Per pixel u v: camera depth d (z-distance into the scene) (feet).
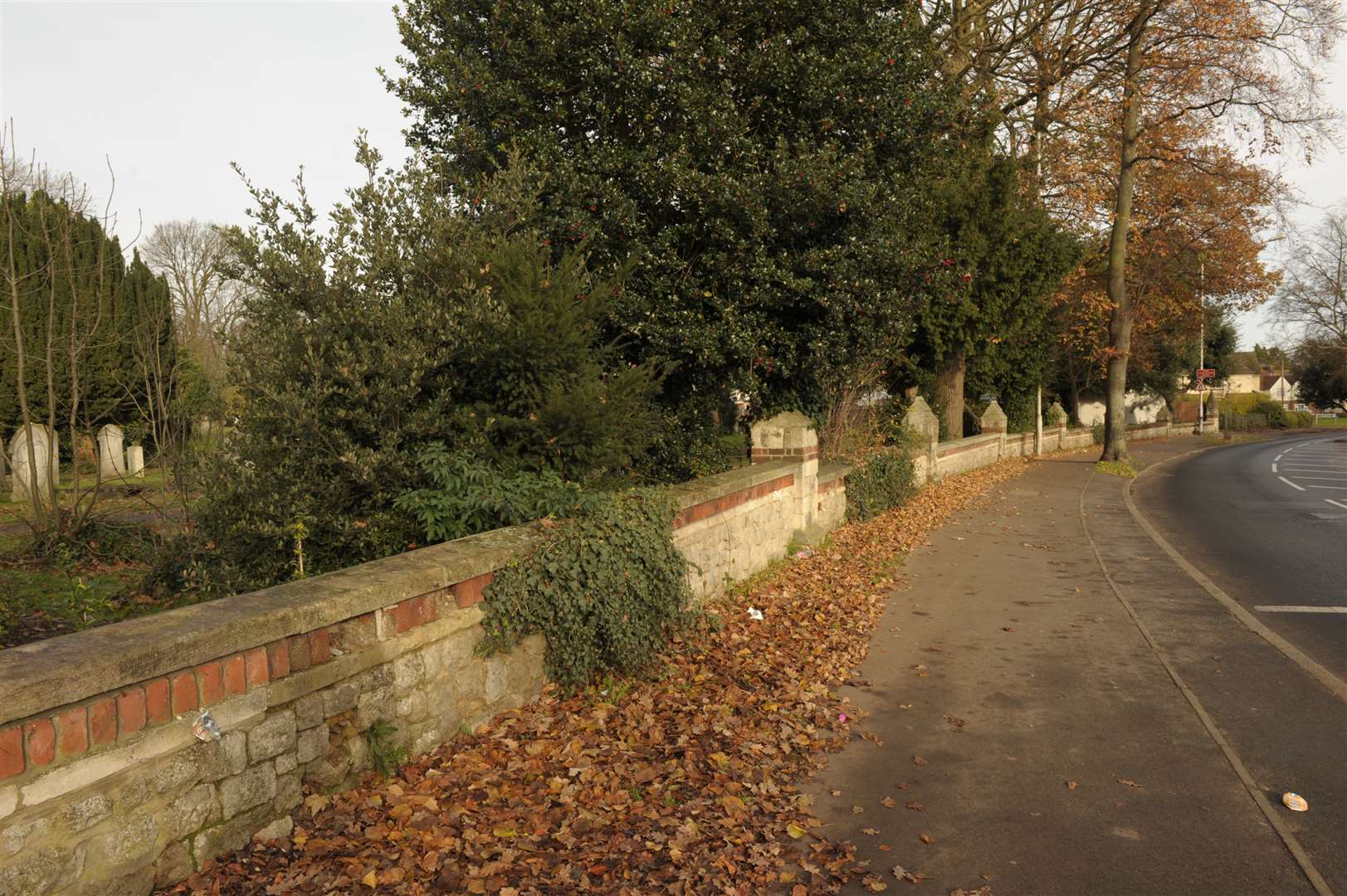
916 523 45.47
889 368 71.10
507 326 20.88
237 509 20.31
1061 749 16.34
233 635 10.96
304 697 12.25
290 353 19.67
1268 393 288.71
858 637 24.16
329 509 20.11
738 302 34.01
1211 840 12.87
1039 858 12.41
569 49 31.32
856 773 15.39
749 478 29.12
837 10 34.06
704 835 12.94
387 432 20.02
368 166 22.20
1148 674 20.86
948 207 63.52
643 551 19.80
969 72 69.26
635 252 30.91
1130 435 149.07
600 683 18.86
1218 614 26.81
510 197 25.11
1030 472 78.69
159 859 10.27
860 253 34.86
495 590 16.08
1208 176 86.48
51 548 29.40
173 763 10.39
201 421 28.45
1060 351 119.55
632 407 23.66
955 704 18.89
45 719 9.02
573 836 12.66
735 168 32.55
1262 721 17.70
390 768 13.64
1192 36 69.41
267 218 20.31
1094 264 98.02
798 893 11.45
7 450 51.34
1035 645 23.43
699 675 20.15
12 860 8.76
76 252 38.91
